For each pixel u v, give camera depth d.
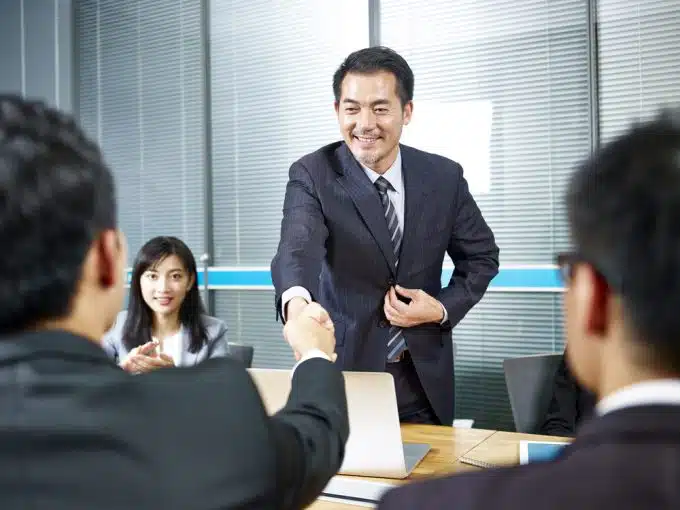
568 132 3.70
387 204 1.99
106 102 5.09
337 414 0.78
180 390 0.60
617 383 0.46
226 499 0.57
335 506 1.38
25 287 0.55
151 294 2.45
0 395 0.54
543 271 3.72
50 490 0.52
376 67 1.84
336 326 2.00
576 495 0.40
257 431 0.61
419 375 1.94
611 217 0.44
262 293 4.52
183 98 4.78
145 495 0.54
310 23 4.35
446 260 3.85
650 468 0.40
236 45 4.60
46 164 0.55
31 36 5.28
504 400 3.85
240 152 4.60
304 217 1.92
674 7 3.46
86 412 0.54
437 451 1.66
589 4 3.62
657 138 0.45
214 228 4.70
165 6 4.83
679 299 0.42
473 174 3.92
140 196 4.96
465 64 3.92
